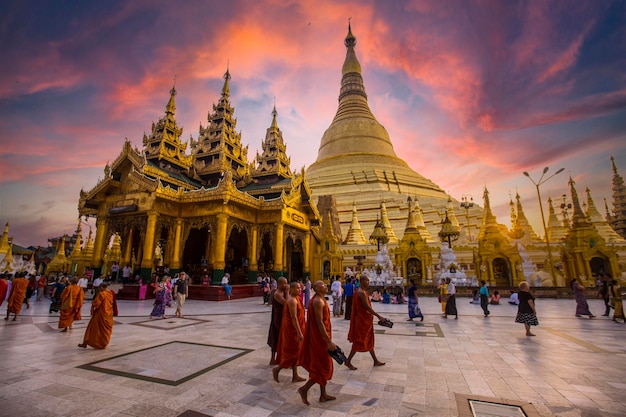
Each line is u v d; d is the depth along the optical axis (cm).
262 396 627
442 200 6362
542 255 4291
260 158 4084
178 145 3547
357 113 8394
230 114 4109
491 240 3766
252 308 2078
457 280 3272
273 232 3244
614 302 1611
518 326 1445
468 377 735
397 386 681
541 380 712
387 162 7512
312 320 629
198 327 1375
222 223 2792
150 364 827
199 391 650
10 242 4744
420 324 1509
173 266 2852
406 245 4275
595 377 731
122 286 2775
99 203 3130
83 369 783
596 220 4478
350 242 5247
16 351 952
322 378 597
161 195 2755
